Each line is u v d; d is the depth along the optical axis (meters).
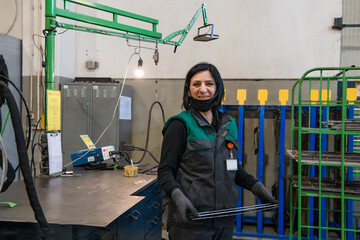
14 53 3.97
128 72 4.20
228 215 1.46
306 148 3.66
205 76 1.52
